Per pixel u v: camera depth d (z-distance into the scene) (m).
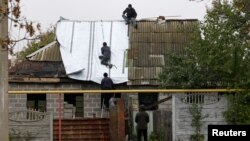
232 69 23.09
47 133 21.95
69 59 31.86
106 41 33.25
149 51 32.66
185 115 22.48
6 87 13.38
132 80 30.56
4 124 13.37
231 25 24.69
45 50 33.00
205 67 24.47
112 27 34.19
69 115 28.92
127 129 24.27
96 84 31.06
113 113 22.72
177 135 22.39
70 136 23.00
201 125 22.42
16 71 31.27
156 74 30.89
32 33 13.52
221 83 24.02
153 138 23.19
